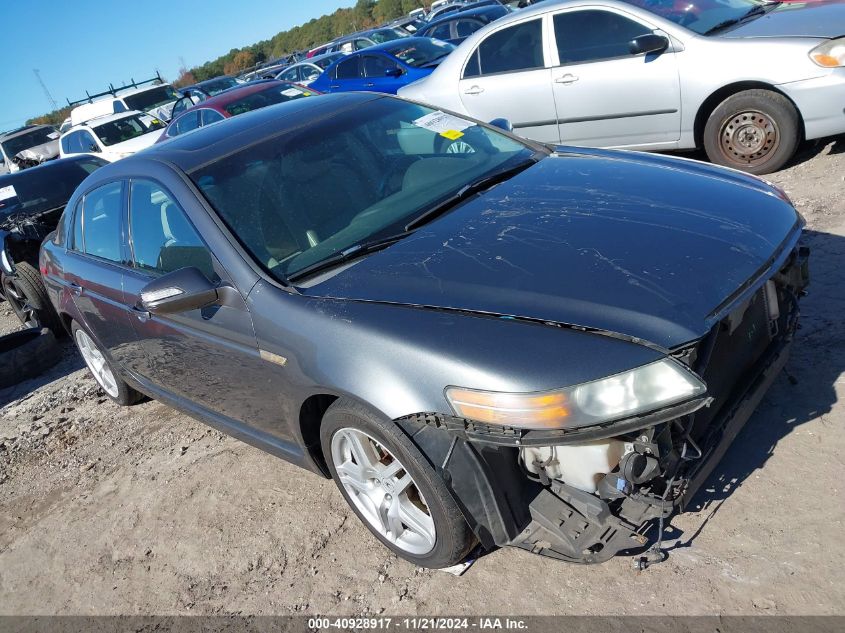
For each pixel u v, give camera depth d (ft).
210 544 10.32
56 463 14.19
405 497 8.44
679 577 7.56
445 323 7.48
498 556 8.55
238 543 10.16
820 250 13.52
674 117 19.07
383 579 8.77
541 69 20.93
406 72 37.14
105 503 12.19
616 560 7.99
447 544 7.96
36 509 12.72
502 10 48.55
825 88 16.65
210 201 10.05
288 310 8.63
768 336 8.84
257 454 12.25
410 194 10.42
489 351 7.02
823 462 8.48
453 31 47.55
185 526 10.89
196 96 54.34
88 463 13.78
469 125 12.43
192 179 10.43
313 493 10.77
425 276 8.23
